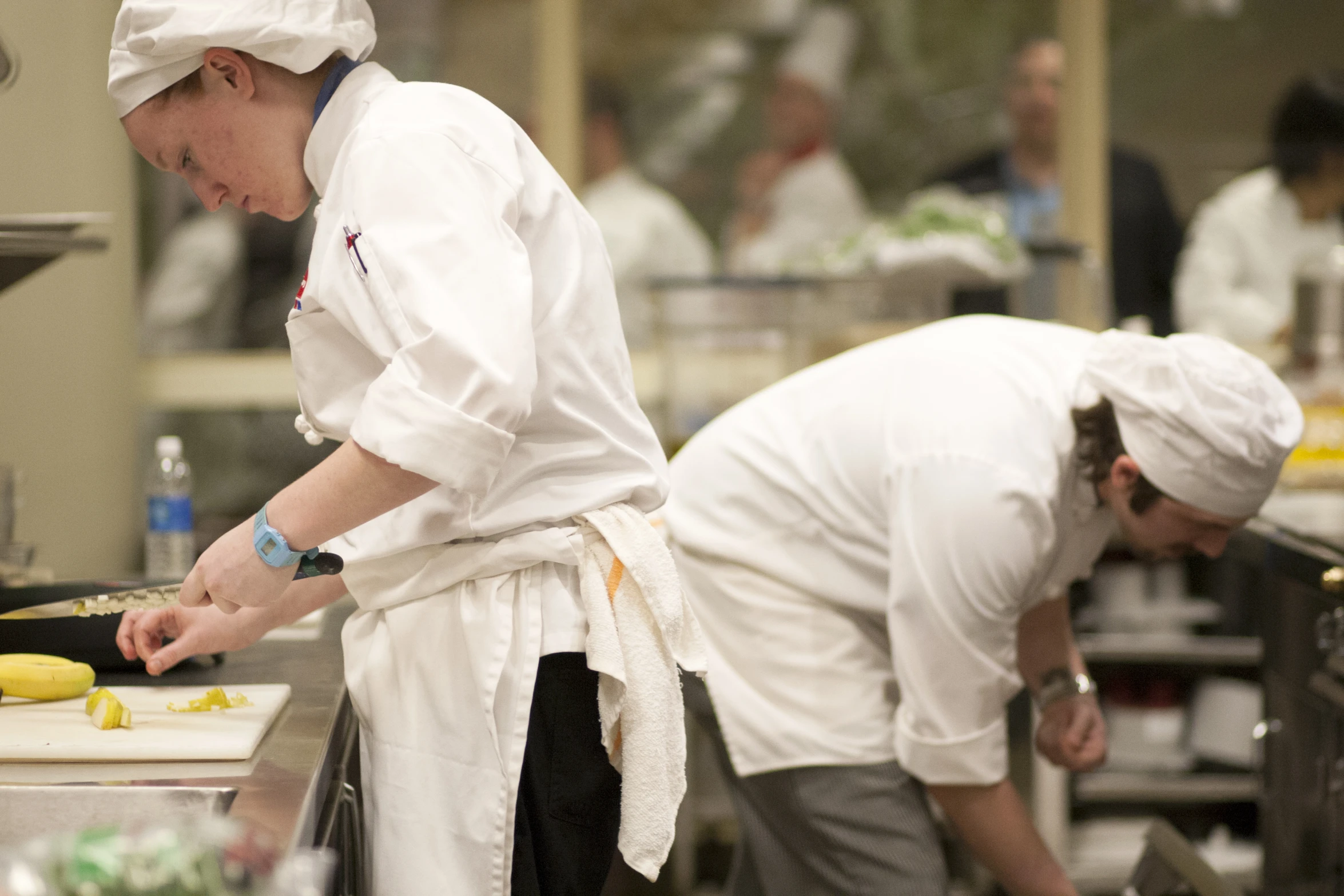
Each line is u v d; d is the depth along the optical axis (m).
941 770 4.46
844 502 4.67
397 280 2.84
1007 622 4.35
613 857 3.43
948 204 8.82
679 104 12.28
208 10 3.00
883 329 8.30
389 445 2.75
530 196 3.17
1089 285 8.92
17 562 4.95
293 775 2.96
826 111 12.21
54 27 7.16
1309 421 7.16
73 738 3.13
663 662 3.26
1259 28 11.74
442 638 3.25
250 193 3.30
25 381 6.59
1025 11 12.26
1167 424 4.25
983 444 4.26
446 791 3.24
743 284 8.70
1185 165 11.88
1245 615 8.55
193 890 1.92
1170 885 5.20
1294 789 5.62
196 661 4.04
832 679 4.77
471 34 11.41
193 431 10.84
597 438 3.25
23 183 6.53
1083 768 5.23
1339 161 10.95
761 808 4.93
